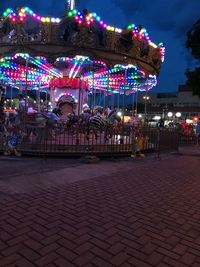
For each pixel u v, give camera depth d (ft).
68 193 17.56
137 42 39.99
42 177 21.42
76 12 34.40
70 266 9.00
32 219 12.93
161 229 12.46
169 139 44.11
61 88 57.00
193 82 61.41
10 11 35.27
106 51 37.52
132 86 68.74
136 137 35.01
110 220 13.24
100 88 75.25
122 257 9.75
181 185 21.07
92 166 27.07
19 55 37.09
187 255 10.11
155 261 9.58
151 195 17.99
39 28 35.27
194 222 13.51
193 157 38.50
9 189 17.74
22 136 30.76
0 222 12.44
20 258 9.39
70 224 12.52
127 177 23.07
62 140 31.60
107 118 47.39
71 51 36.19
